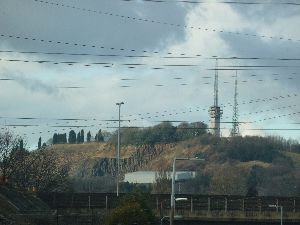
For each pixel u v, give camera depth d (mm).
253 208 121312
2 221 74562
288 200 122875
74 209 116250
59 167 195875
